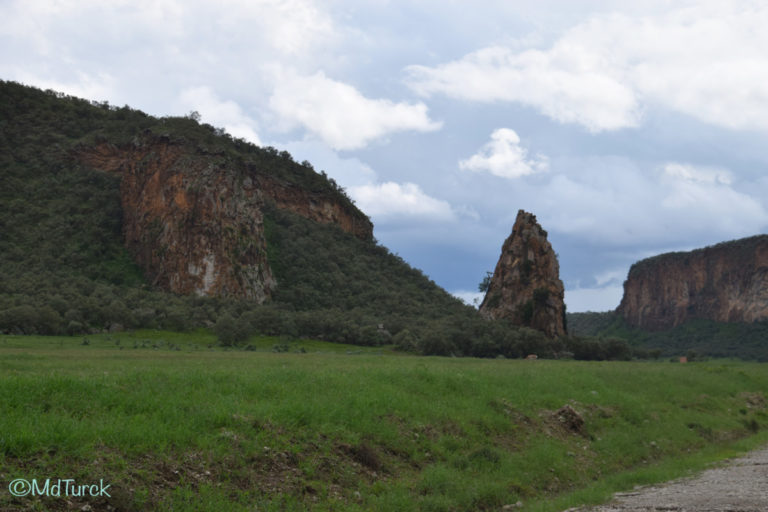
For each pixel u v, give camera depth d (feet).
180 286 527.40
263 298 566.77
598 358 564.71
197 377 75.82
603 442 91.04
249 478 50.03
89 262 554.05
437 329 503.61
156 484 45.01
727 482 69.97
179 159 573.33
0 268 501.56
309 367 126.41
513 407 92.58
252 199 613.93
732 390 166.61
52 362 137.80
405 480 60.23
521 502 61.62
